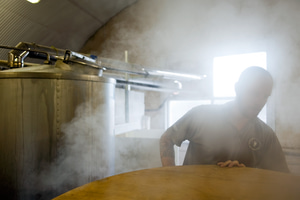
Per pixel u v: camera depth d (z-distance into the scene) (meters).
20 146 1.31
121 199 0.66
